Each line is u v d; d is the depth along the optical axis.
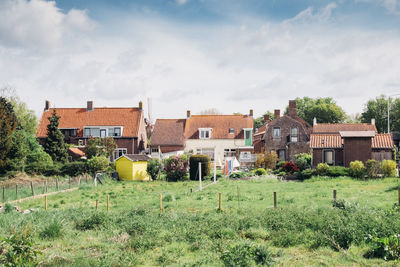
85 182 32.50
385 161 30.48
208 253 10.62
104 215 15.12
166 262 9.88
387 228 11.20
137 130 54.25
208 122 58.28
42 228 13.31
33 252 9.69
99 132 54.31
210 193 24.16
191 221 14.73
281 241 11.58
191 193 24.66
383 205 16.69
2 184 29.20
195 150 56.19
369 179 29.62
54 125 44.06
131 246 11.67
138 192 26.83
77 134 54.62
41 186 28.58
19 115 56.03
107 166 38.59
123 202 21.73
